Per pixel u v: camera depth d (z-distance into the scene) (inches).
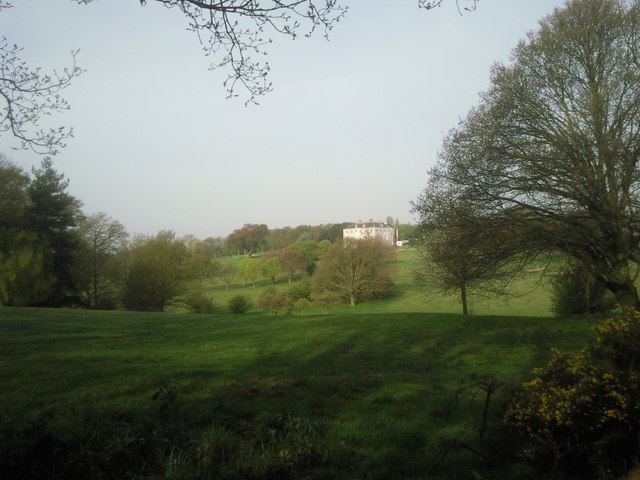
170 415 234.2
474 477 187.0
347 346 613.0
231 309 1939.0
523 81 679.1
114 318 957.2
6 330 684.7
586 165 611.2
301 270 3299.7
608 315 734.5
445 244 692.7
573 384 209.6
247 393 317.4
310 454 197.8
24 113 245.8
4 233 1534.2
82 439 182.4
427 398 313.0
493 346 603.2
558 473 187.6
